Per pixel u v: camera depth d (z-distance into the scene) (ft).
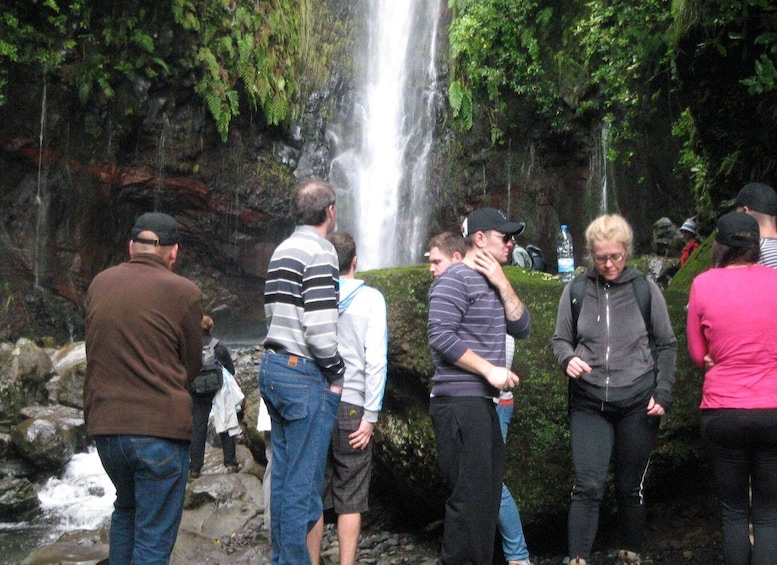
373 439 17.78
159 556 11.99
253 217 59.52
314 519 12.66
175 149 54.29
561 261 20.39
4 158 47.65
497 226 12.59
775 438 11.37
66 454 30.40
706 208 29.19
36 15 46.55
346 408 14.42
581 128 55.21
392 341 16.61
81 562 17.89
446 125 63.10
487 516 12.05
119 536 12.45
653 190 51.03
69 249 50.44
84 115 50.08
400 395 17.06
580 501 13.10
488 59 58.75
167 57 51.52
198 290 12.76
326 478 14.66
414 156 64.34
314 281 12.51
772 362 11.59
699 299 12.21
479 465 12.04
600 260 13.26
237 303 61.11
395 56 66.39
